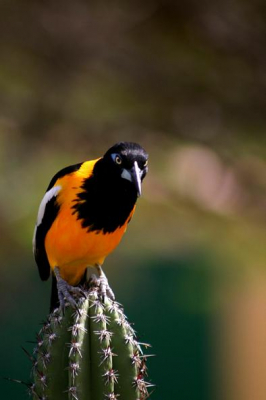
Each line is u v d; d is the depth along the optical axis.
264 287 16.69
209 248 16.03
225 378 16.62
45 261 8.76
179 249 16.00
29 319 15.85
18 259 14.91
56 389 6.09
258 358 17.17
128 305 16.50
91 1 13.59
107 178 7.86
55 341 6.11
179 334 16.19
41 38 13.87
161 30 13.60
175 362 15.98
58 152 14.85
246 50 13.61
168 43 13.74
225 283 16.58
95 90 14.52
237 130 14.54
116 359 6.10
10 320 15.74
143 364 6.22
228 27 13.41
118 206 7.94
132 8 13.48
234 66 13.86
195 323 16.31
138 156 7.86
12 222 14.28
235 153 14.88
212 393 15.91
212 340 16.28
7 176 14.52
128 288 16.56
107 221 7.94
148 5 13.41
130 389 6.09
